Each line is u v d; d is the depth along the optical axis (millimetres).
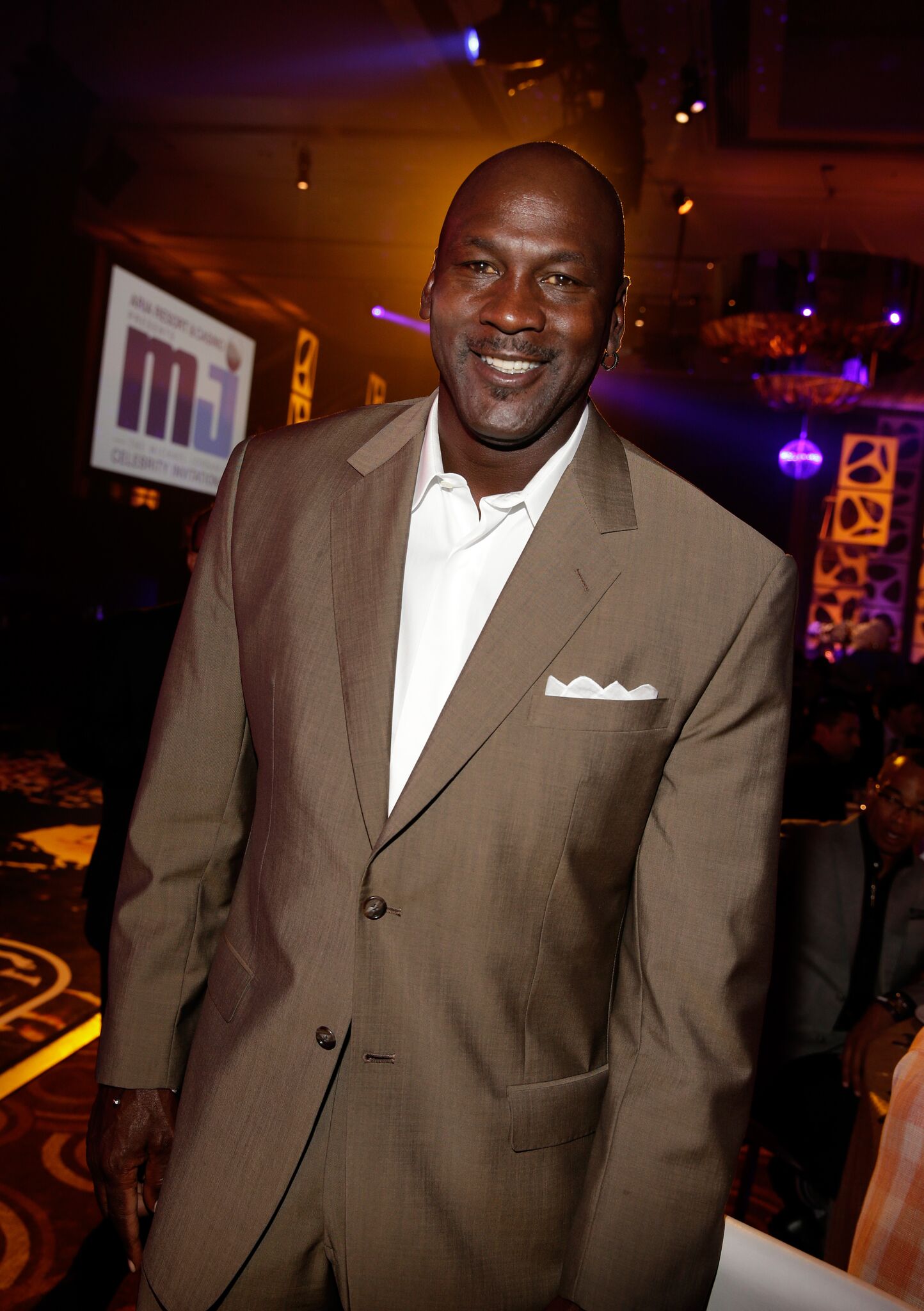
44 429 9328
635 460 1055
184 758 1085
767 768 980
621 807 943
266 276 11250
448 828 925
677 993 946
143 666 2195
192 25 6352
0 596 9922
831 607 13156
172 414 10344
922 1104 1107
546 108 6605
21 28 6723
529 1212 942
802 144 6699
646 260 9078
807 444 11219
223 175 8586
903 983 2238
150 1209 1079
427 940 930
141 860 1092
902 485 13156
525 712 935
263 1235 959
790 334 6461
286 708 987
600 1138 958
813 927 2273
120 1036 1069
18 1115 2559
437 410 1055
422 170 7996
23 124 7113
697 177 7383
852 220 7844
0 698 9453
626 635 952
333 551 1002
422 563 1022
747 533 996
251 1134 950
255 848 1035
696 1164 916
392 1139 936
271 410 13125
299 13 5926
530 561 969
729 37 5566
